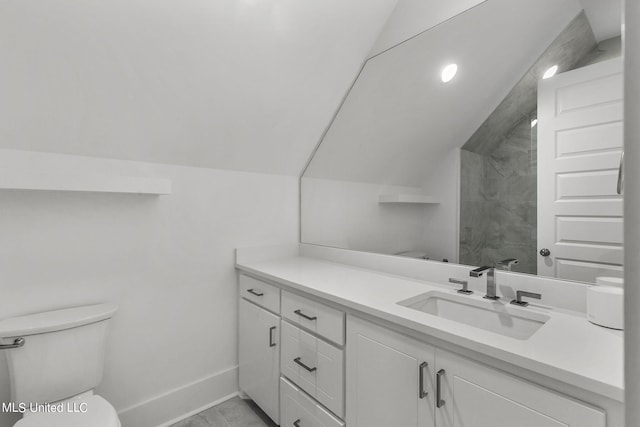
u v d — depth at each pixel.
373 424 1.16
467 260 1.42
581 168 1.11
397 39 1.76
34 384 1.26
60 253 1.47
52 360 1.29
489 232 1.35
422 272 1.57
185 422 1.79
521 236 1.26
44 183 1.27
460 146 1.45
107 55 1.30
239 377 2.04
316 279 1.58
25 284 1.39
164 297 1.78
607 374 0.68
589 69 1.09
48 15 1.13
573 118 1.12
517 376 0.80
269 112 1.85
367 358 1.18
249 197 2.10
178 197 1.81
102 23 1.22
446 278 1.47
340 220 2.04
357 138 1.94
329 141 2.13
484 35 1.39
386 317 1.08
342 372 1.28
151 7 1.26
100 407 1.20
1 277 1.34
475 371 0.87
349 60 1.87
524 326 1.13
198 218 1.89
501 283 1.29
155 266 1.74
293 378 1.55
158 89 1.48
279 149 2.09
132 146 1.61
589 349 0.81
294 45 1.63
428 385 0.99
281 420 1.64
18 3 1.08
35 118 1.32
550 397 0.74
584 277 1.10
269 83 1.72
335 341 1.31
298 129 2.05
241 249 2.04
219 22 1.40
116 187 1.45
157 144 1.67
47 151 1.42
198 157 1.84
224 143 1.86
